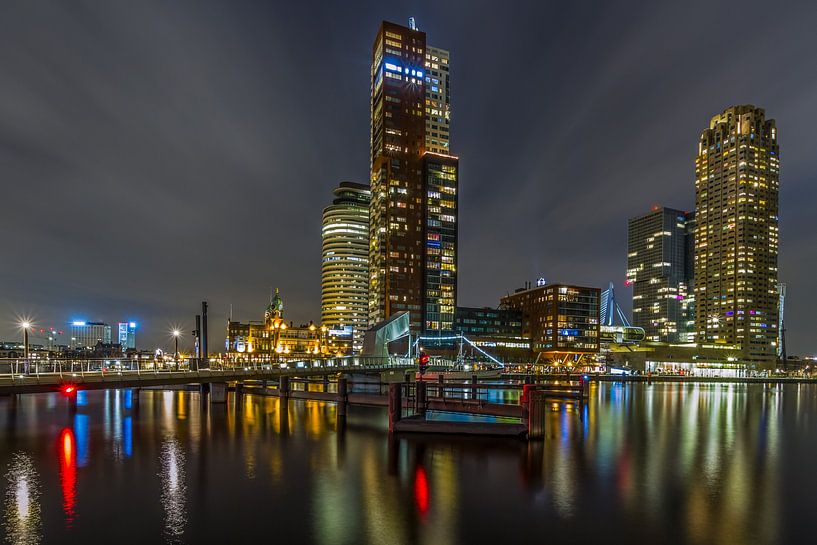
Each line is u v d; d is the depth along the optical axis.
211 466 33.44
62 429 47.00
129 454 36.69
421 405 46.62
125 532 22.05
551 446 40.88
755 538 22.25
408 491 28.27
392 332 139.50
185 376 53.09
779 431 54.97
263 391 68.31
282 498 26.91
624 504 26.53
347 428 48.81
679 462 36.59
